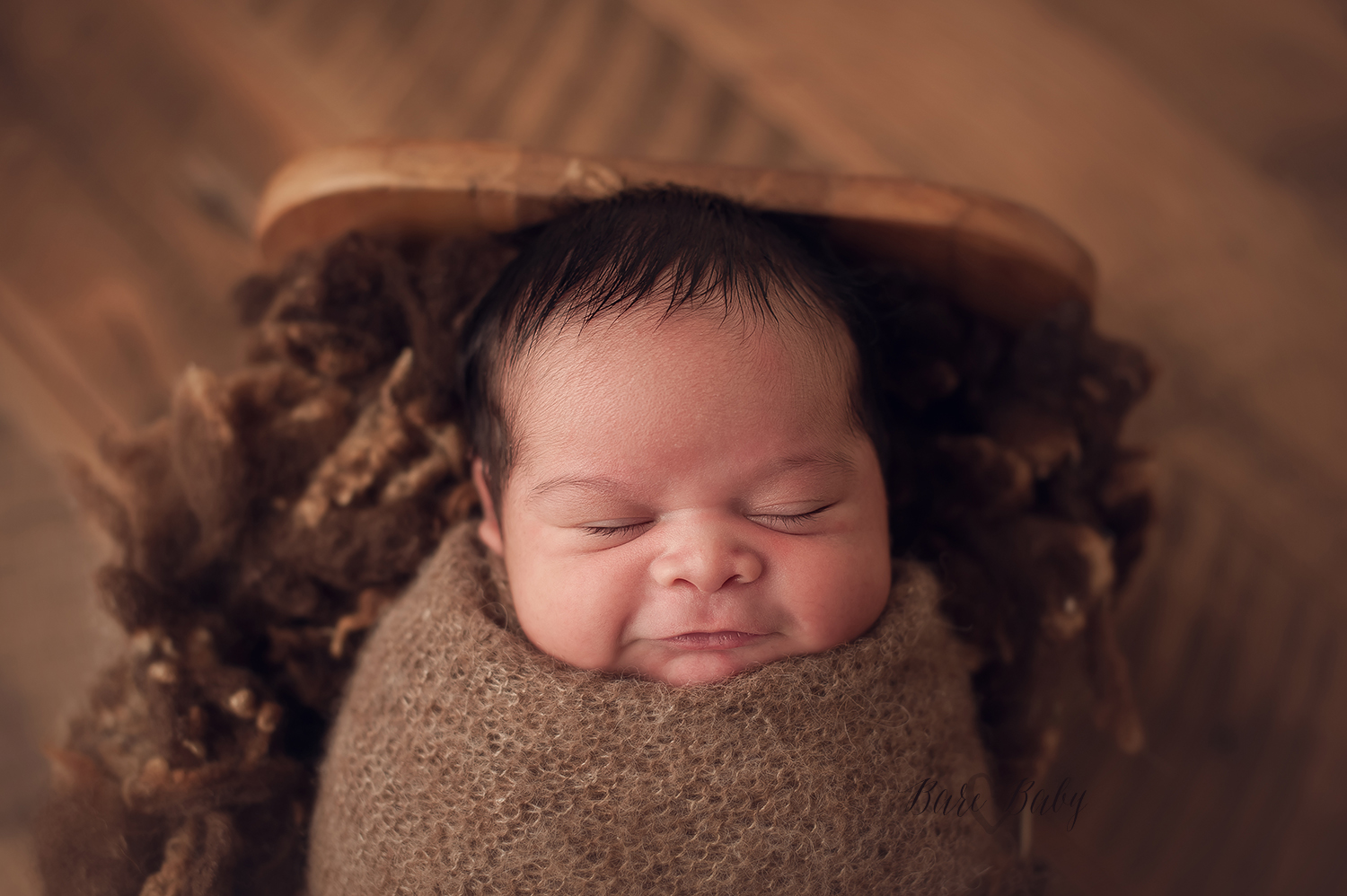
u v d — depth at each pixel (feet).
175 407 2.71
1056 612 2.89
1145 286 4.10
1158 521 3.27
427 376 2.85
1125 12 4.31
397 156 2.64
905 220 2.68
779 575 2.30
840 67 4.26
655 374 2.25
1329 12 4.26
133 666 2.65
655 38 4.26
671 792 2.17
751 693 2.20
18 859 3.56
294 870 2.74
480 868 2.20
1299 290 4.10
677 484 2.26
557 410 2.31
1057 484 3.03
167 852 2.56
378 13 4.23
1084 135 4.22
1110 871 3.71
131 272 4.00
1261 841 3.75
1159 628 3.90
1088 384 3.04
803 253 2.60
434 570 2.54
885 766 2.28
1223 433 4.00
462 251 2.84
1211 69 4.27
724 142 4.19
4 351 3.89
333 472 2.77
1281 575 3.93
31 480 3.82
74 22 4.15
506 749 2.21
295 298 2.86
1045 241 2.78
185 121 4.11
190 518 2.82
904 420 3.14
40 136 4.07
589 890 2.17
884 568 2.45
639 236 2.47
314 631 2.89
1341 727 3.84
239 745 2.66
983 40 4.29
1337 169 4.18
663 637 2.31
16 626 3.72
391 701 2.39
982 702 3.02
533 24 4.26
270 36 4.19
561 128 4.19
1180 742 3.82
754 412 2.25
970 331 3.14
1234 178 4.19
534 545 2.39
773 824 2.18
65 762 2.66
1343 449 3.99
